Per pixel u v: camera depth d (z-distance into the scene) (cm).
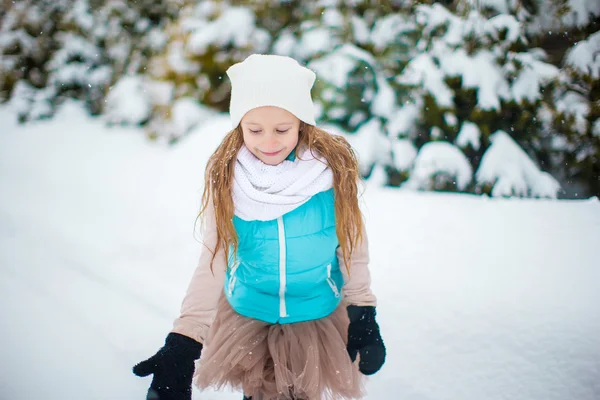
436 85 453
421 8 473
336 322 169
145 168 536
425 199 402
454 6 494
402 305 248
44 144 680
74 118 801
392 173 467
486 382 192
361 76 492
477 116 441
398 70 503
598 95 441
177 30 678
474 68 445
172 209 411
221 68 636
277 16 633
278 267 153
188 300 150
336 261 169
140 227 380
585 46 441
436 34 469
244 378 157
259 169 149
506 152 425
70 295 283
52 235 375
